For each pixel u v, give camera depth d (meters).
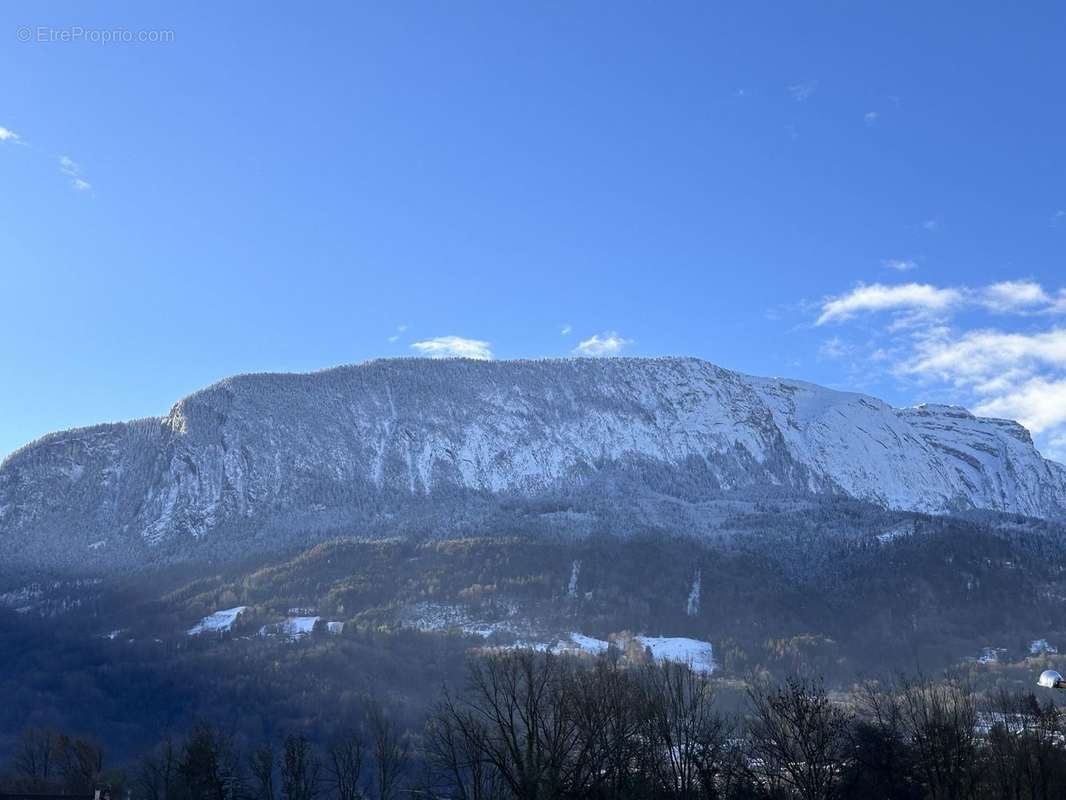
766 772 115.31
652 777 106.75
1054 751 111.25
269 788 126.25
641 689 123.75
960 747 111.31
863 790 111.12
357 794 132.25
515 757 98.25
